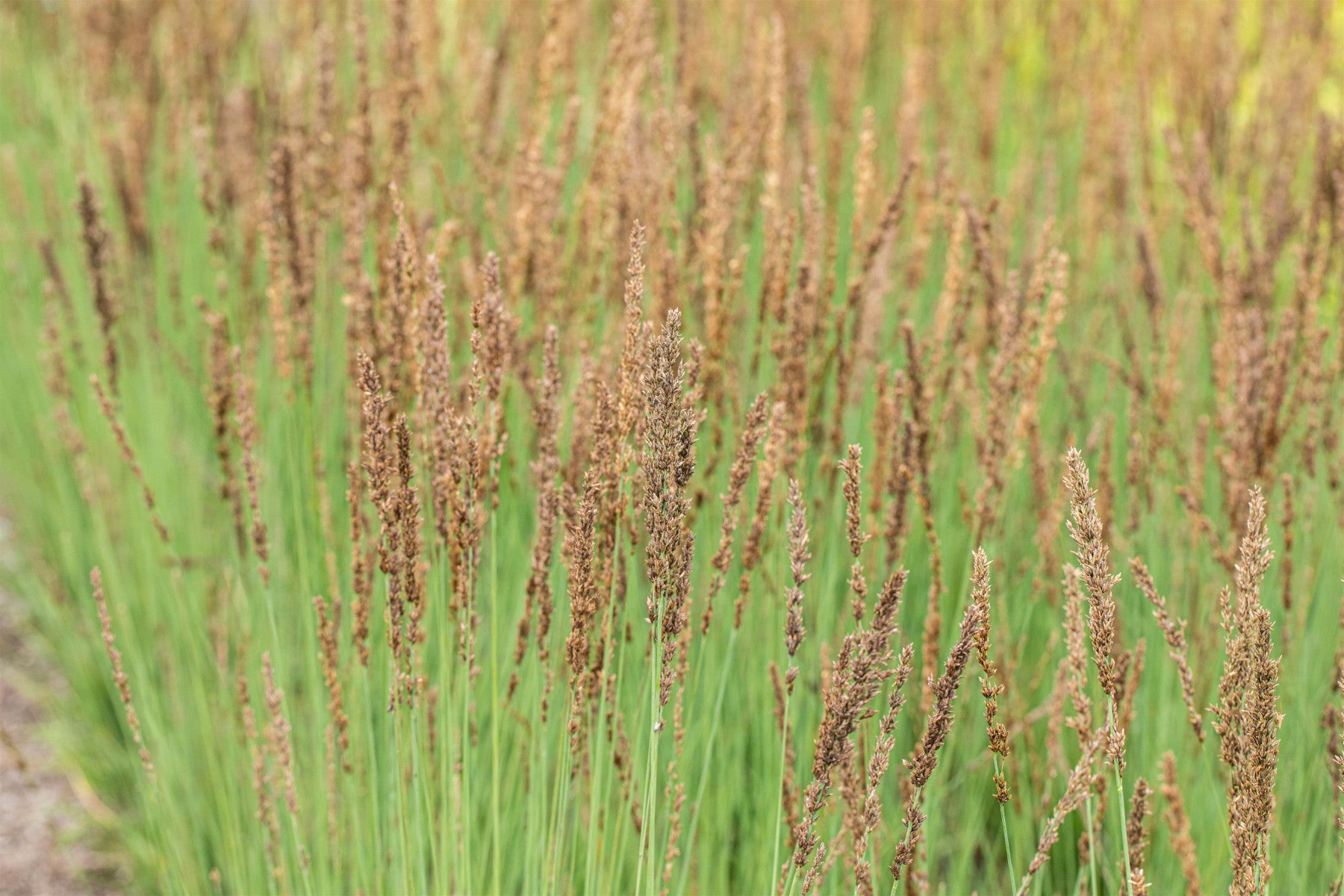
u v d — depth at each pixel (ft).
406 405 6.95
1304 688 6.67
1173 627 4.59
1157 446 7.54
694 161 7.75
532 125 8.80
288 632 8.64
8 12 14.88
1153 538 7.61
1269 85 11.82
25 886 8.61
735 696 7.11
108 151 10.68
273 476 8.52
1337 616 7.60
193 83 11.43
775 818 6.59
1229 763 3.93
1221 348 7.38
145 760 6.53
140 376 10.77
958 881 7.23
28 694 10.85
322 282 8.66
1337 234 7.57
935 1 13.70
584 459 5.97
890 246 7.77
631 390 4.83
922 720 6.02
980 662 4.00
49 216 12.16
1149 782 7.02
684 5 9.50
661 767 6.56
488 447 5.40
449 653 5.98
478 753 7.04
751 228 9.20
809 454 7.23
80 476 9.73
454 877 5.94
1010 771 7.44
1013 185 11.09
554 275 7.61
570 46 10.44
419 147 10.99
